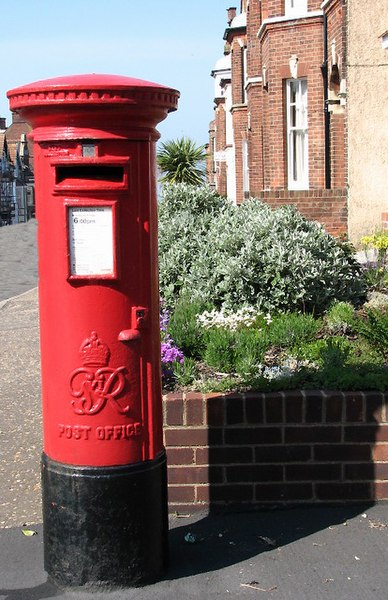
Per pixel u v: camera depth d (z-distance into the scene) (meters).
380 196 14.18
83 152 3.67
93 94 3.55
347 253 8.22
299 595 3.91
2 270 20.06
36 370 8.62
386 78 13.98
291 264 7.02
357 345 6.17
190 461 4.83
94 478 3.84
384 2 13.81
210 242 7.66
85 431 3.83
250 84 22.47
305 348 5.99
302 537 4.52
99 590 3.93
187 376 5.37
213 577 4.10
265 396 4.80
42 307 3.90
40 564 4.29
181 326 6.27
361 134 14.12
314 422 4.82
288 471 4.85
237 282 7.07
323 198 14.20
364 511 4.82
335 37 15.73
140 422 3.89
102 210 3.72
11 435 6.45
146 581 3.99
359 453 4.84
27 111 3.70
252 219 7.65
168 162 28.25
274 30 17.83
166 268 7.65
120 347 3.80
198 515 4.86
